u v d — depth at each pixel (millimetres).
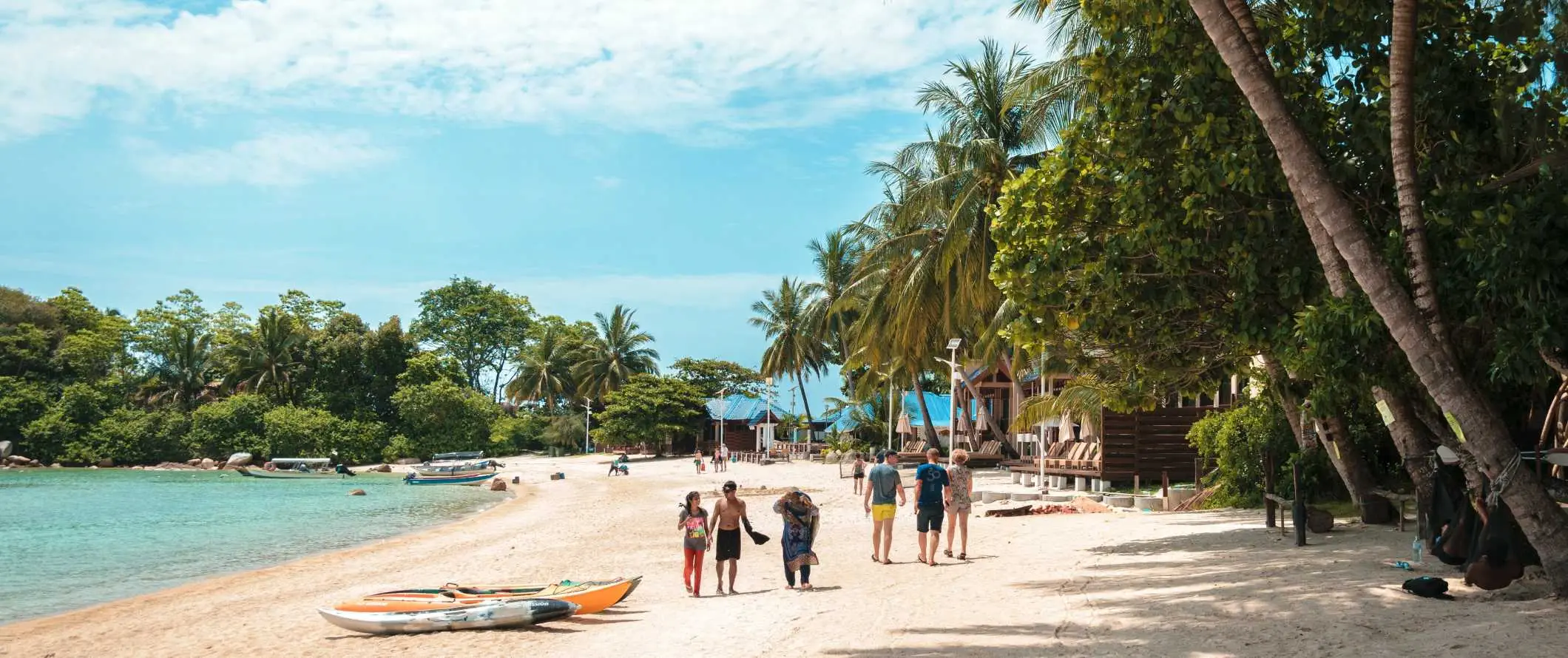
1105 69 11992
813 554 12695
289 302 89375
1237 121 11242
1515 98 9406
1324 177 8312
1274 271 11484
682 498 38250
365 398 81188
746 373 88500
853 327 47938
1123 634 8078
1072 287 13367
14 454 68875
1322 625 7691
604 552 20516
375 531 29328
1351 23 10836
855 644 8586
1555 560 7855
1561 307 8500
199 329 85000
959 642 8266
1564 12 8930
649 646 9477
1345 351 9336
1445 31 10375
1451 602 8234
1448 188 9789
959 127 34875
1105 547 14727
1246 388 21422
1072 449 29594
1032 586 11250
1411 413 10953
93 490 47688
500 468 70938
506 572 17922
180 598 16922
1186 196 11766
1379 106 10625
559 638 10609
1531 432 12203
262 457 72875
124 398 76250
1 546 25234
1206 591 9695
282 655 11039
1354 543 12680
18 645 13102
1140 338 13508
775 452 71188
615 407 79250
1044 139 28922
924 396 56688
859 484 33375
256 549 24594
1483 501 8750
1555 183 8750
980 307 32875
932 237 36969
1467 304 9398
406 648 10664
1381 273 8141
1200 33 11375
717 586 14047
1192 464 26875
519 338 105625
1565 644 6453
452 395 79312
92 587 18609
